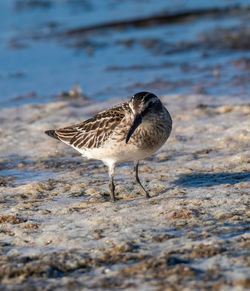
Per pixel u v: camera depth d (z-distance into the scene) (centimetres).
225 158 1429
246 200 1120
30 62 2809
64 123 1862
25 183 1345
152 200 1160
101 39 3192
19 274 835
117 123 1171
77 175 1382
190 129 1711
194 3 3925
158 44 3012
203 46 2909
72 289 777
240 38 2947
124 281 791
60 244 949
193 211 1068
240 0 3891
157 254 882
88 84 2428
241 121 1741
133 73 2548
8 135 1756
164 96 2142
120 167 1423
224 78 2373
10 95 2336
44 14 3800
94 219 1056
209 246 893
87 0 4128
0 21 3672
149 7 3897
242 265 820
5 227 1045
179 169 1372
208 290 746
